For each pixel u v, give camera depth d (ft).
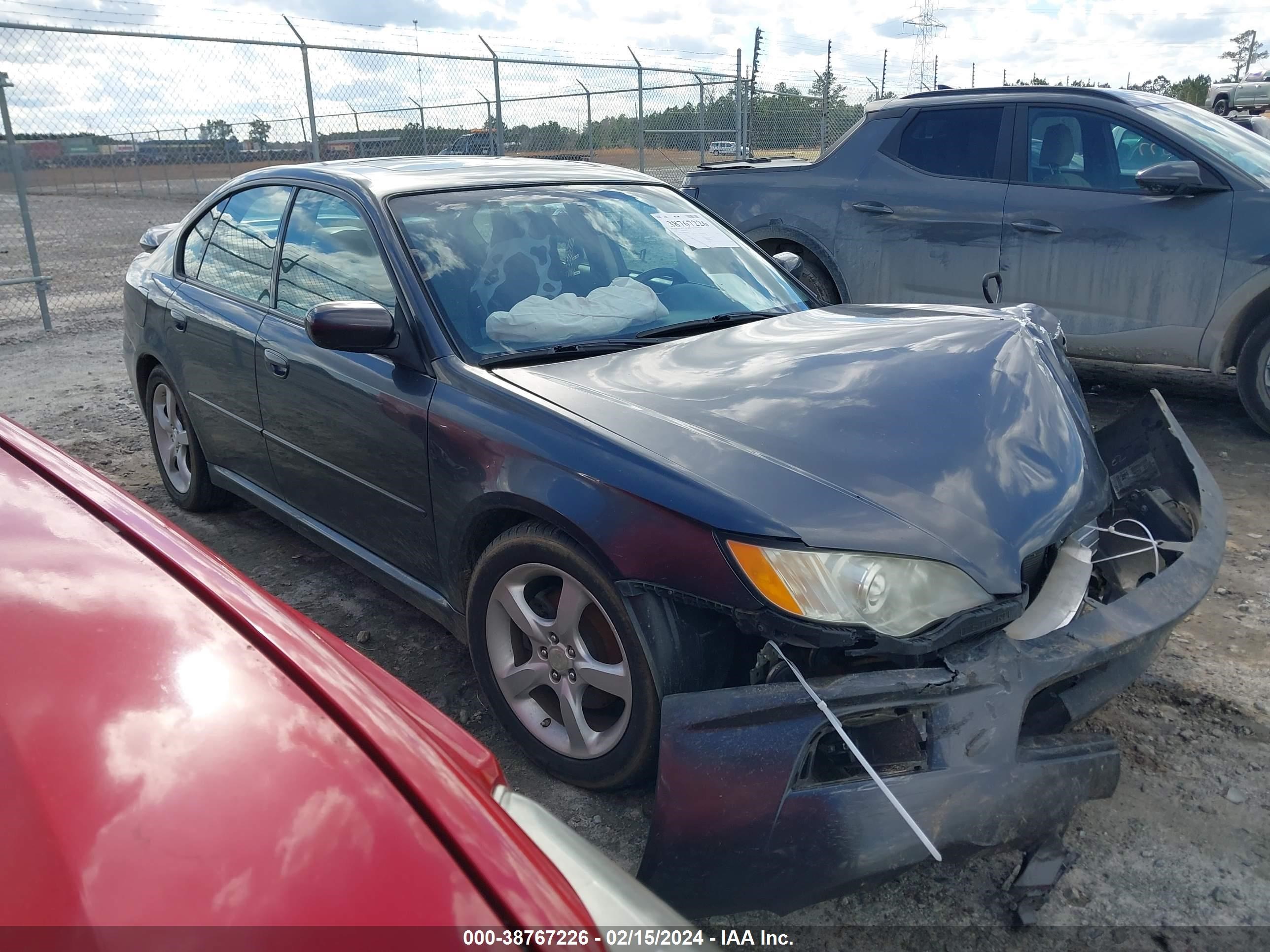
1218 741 8.34
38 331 28.66
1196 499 8.55
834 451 6.95
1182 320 16.19
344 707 3.86
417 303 8.92
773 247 20.76
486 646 8.30
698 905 5.74
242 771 3.41
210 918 2.84
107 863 2.95
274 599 4.80
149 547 4.79
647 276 10.41
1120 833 7.29
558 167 11.86
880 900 6.74
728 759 5.69
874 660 6.26
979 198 17.85
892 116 19.22
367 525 9.82
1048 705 6.53
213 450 12.59
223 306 11.73
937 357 8.58
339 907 2.98
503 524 8.18
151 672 3.82
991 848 5.75
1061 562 7.23
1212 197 15.65
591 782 7.61
